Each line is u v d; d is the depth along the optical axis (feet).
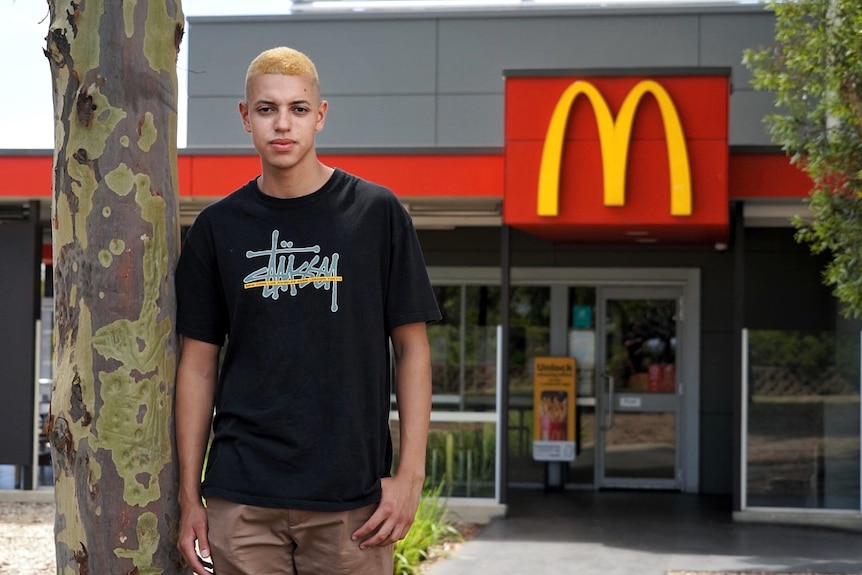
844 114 25.43
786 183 31.09
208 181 32.48
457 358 37.37
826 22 26.08
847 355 33.27
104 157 9.71
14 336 36.32
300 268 9.24
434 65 41.86
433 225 39.99
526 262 42.01
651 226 30.71
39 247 36.42
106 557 9.57
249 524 9.12
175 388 9.86
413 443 9.45
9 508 35.24
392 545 9.69
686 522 33.73
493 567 26.32
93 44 9.77
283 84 9.25
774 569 26.18
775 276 40.45
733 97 40.01
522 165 30.35
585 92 29.91
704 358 40.98
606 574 25.53
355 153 31.99
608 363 41.83
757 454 33.71
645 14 40.78
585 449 41.83
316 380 9.12
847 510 33.17
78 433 9.58
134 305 9.66
